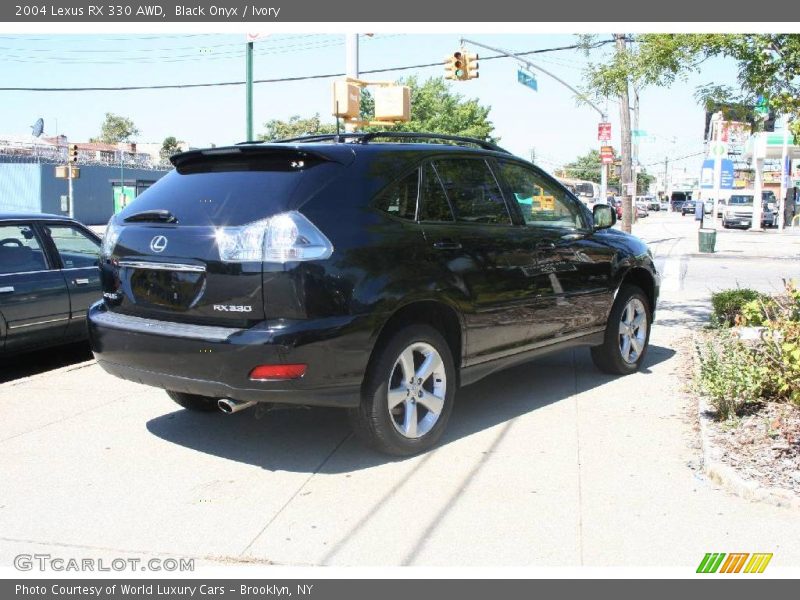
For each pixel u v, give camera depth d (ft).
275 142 15.19
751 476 13.88
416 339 15.31
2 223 24.09
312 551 11.84
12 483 14.43
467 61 64.13
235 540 12.19
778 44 21.58
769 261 70.23
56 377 22.22
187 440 16.76
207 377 13.84
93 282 26.00
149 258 14.78
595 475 14.62
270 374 13.38
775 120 25.25
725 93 24.94
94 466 15.25
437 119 174.70
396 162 15.72
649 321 23.29
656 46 25.68
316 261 13.55
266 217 13.73
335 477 14.64
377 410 14.78
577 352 25.90
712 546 11.85
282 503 13.50
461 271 16.10
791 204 148.36
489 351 17.24
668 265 64.28
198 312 14.12
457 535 12.27
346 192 14.53
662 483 14.21
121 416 18.47
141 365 14.79
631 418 18.12
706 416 17.17
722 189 183.62
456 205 16.76
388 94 38.40
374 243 14.47
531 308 18.15
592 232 20.89
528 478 14.51
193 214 14.62
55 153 188.34
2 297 23.20
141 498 13.75
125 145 223.51
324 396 13.93
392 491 13.96
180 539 12.24
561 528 12.46
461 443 16.49
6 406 19.27
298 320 13.43
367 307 14.05
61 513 13.16
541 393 20.44
